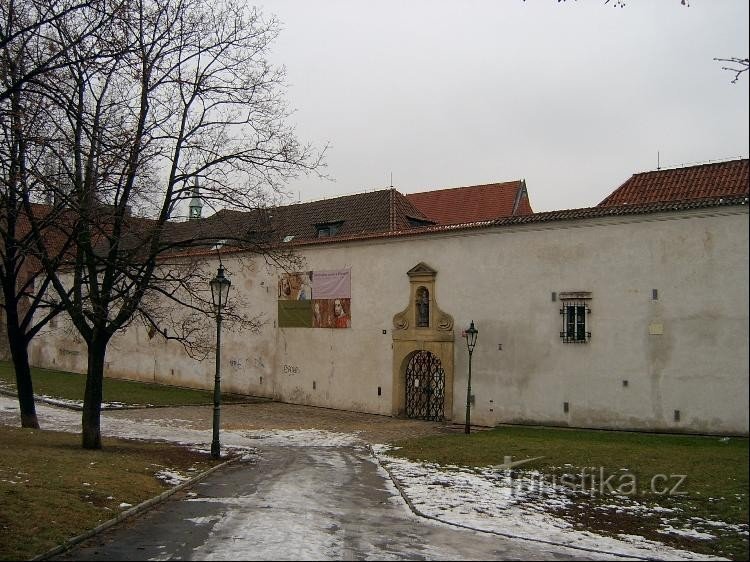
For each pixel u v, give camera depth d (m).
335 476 16.94
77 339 50.03
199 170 18.91
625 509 13.23
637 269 24.61
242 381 39.75
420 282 31.23
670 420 23.55
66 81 16.22
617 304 25.00
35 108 14.13
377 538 10.72
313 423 29.70
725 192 25.92
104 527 10.80
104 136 15.48
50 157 17.09
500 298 28.28
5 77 12.25
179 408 34.16
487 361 28.52
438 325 30.39
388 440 24.73
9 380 43.69
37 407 32.66
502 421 27.83
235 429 27.41
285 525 11.28
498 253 28.50
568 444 21.14
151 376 45.94
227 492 14.45
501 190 46.66
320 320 35.56
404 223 37.06
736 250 22.58
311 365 35.94
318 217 40.84
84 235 17.47
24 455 15.68
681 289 23.62
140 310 19.25
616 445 20.78
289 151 19.69
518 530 11.69
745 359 22.23
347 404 34.00
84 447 18.61
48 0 13.00
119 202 17.78
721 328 22.73
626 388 24.61
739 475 15.40
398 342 31.95
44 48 13.91
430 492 14.77
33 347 56.12
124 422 28.52
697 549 10.75
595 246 25.69
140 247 18.02
